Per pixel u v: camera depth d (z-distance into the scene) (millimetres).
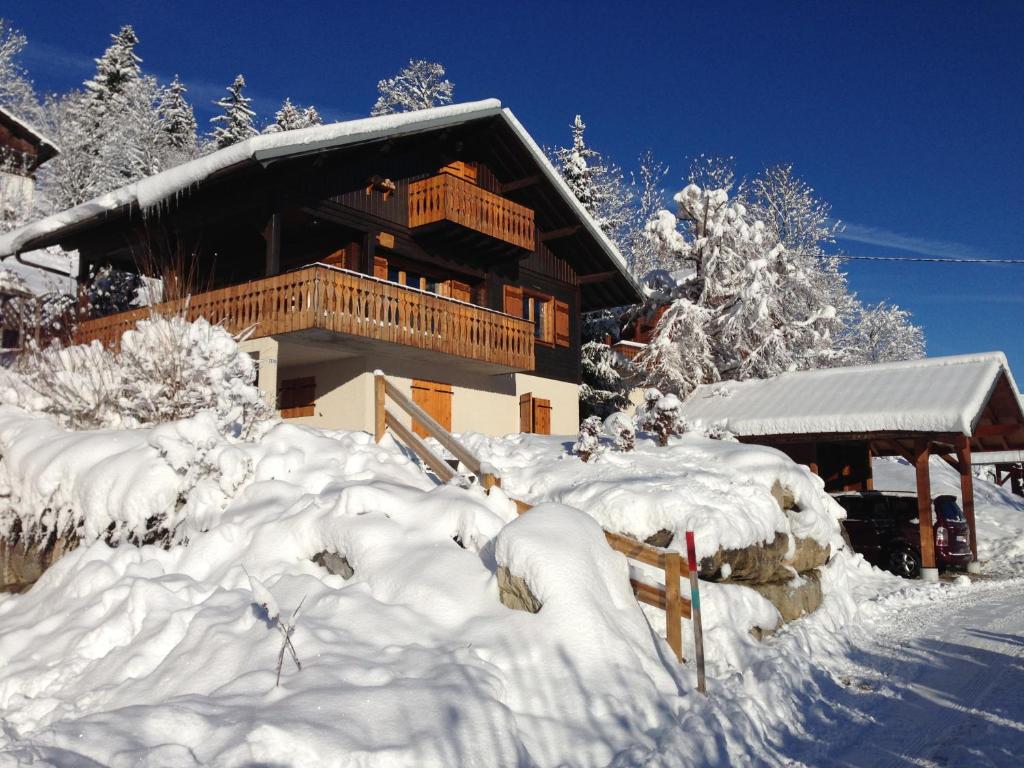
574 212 22250
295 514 8695
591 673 6270
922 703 7441
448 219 18641
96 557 8836
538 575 6809
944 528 17953
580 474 11156
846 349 33406
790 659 8281
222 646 6469
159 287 16109
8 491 10086
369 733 4984
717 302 30047
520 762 5215
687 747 5672
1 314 13805
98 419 11375
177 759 4516
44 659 7184
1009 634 10781
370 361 18078
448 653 6230
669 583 7309
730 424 19984
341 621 6770
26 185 32500
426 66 46969
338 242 19188
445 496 8508
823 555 11875
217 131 51781
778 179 40938
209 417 9938
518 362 20312
